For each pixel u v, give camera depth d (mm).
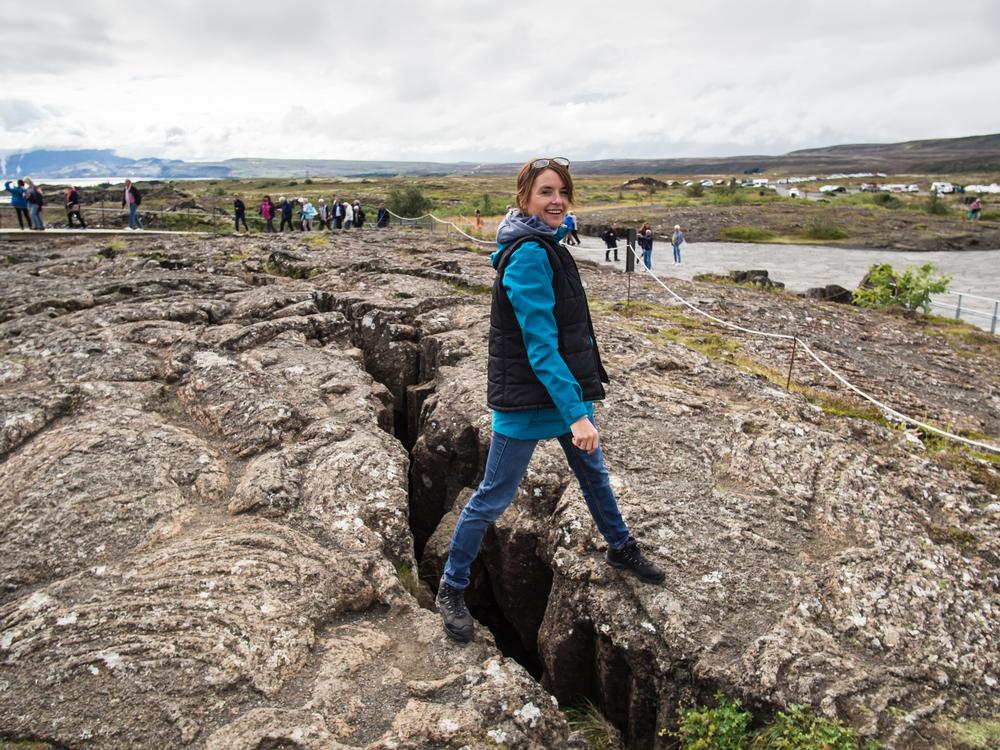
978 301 25969
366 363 9516
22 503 4980
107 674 3545
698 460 5820
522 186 3578
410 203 58000
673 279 19859
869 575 4371
